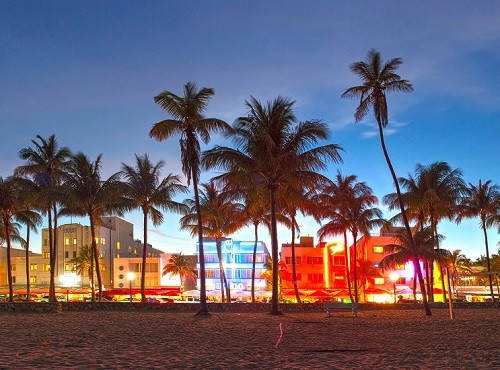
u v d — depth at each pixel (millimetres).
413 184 52062
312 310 39906
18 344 16484
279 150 33344
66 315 32719
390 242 86812
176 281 95875
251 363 12906
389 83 34844
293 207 43562
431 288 58562
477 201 61250
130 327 23688
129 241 114312
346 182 56562
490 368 12062
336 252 88625
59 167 47469
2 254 100375
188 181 32781
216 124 32531
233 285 89250
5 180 50062
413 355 14789
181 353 14859
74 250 98000
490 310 43125
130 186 45938
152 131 32094
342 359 13922
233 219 56719
